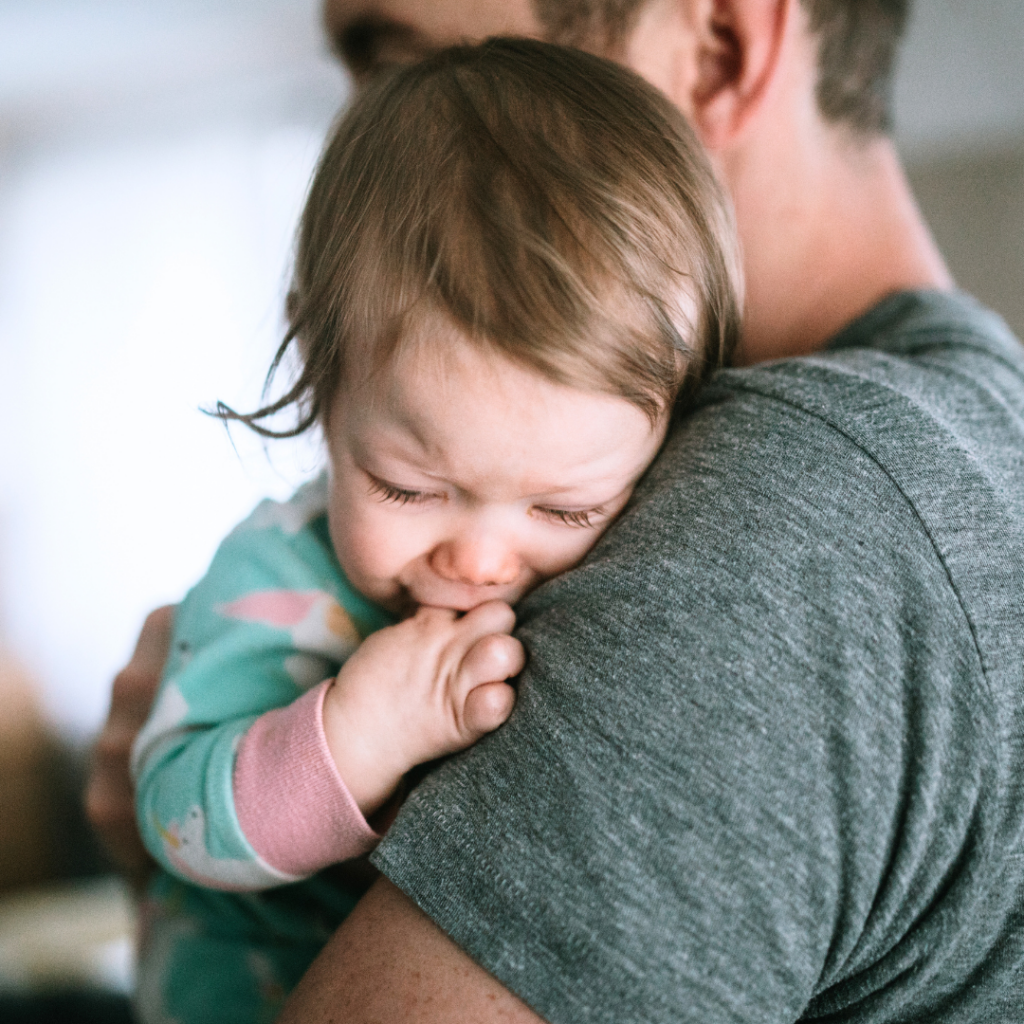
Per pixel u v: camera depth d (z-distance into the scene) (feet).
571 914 1.47
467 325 1.79
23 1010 5.18
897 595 1.58
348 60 2.96
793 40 2.50
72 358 14.17
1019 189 9.61
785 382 1.85
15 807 10.34
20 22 11.33
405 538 2.04
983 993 1.61
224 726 2.21
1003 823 1.55
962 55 8.32
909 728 1.54
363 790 1.94
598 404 1.85
